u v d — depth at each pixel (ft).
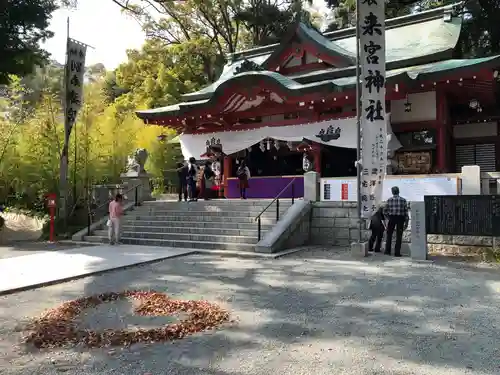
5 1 45.85
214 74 109.91
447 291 21.50
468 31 71.05
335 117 50.65
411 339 14.76
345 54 53.93
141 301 19.94
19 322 17.16
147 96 100.73
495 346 14.05
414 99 48.01
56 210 55.11
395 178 37.19
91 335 15.16
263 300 20.08
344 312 18.07
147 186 54.44
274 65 59.72
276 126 54.95
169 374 12.14
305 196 42.09
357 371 12.17
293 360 13.03
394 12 84.58
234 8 109.81
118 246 40.29
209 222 42.78
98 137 59.88
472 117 53.67
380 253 34.19
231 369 12.41
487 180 36.45
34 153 55.57
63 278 24.80
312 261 30.99
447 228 30.60
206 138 60.75
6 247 41.63
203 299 20.33
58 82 89.51
